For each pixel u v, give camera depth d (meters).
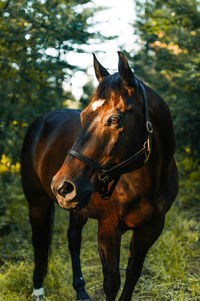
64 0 3.22
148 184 1.75
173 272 2.64
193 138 4.54
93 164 1.47
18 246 3.23
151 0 3.80
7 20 3.02
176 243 3.18
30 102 3.70
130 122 1.50
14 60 3.29
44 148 2.46
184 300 2.26
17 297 2.33
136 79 1.65
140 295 2.44
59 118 2.57
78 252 2.60
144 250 1.93
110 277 1.79
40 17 3.10
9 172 3.92
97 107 1.48
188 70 3.81
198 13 3.74
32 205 2.63
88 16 3.35
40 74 3.40
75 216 2.58
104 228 1.85
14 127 3.70
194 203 4.35
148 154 1.57
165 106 1.79
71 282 2.64
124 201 1.77
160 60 4.01
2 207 3.55
